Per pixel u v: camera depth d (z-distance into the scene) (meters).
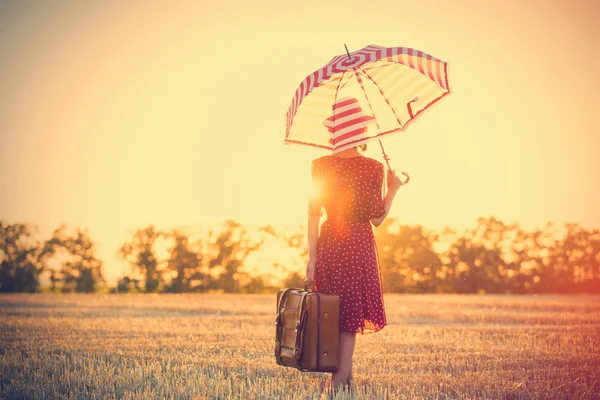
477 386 6.82
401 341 11.01
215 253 37.47
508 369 7.98
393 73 6.37
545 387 6.79
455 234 38.16
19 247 35.28
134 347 10.05
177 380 6.95
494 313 18.41
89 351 9.55
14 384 6.97
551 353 9.44
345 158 6.26
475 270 37.97
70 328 13.29
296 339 5.84
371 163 6.23
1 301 23.64
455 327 13.88
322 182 6.23
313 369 5.79
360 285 6.14
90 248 36.22
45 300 24.56
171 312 19.06
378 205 6.21
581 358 8.87
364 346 10.30
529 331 12.91
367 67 6.45
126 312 18.86
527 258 38.09
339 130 6.19
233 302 24.56
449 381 7.12
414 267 38.06
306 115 6.39
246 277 37.66
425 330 13.20
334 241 6.20
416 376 7.43
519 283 38.03
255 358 8.77
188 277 37.50
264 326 14.23
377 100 6.48
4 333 12.19
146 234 37.06
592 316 17.17
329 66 5.96
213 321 15.53
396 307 21.42
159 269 37.22
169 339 11.30
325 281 6.19
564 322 15.69
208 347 10.04
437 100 6.17
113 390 6.64
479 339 11.45
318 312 5.82
